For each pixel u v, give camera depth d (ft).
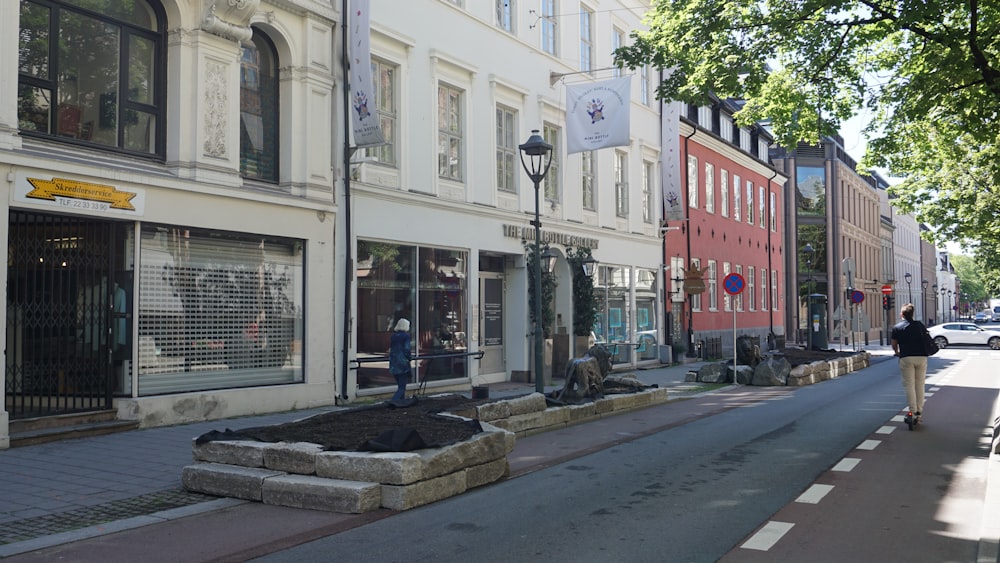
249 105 48.39
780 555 19.90
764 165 144.87
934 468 31.27
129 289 40.04
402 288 57.88
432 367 60.59
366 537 21.68
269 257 47.83
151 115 42.65
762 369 70.44
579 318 78.07
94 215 37.70
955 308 420.77
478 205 65.26
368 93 50.70
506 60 70.08
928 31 43.68
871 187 241.55
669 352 98.94
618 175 91.71
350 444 27.07
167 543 21.20
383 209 55.67
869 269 235.81
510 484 28.63
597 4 86.22
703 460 33.24
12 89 34.88
